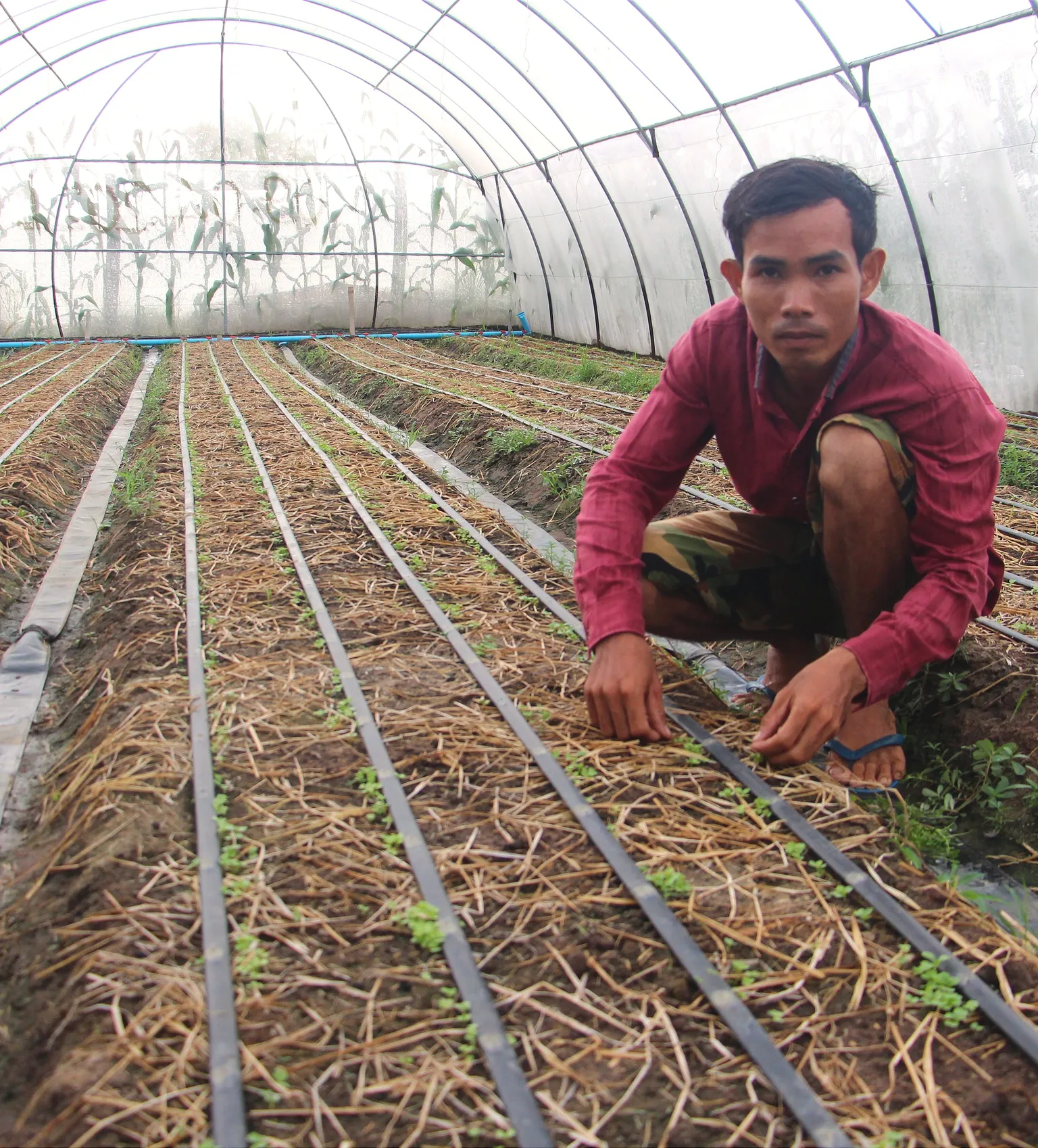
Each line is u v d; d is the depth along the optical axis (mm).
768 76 9133
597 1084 1772
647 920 2178
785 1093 1729
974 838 3115
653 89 10812
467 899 2225
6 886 2512
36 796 3131
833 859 2375
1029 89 7082
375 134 17844
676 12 9117
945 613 2492
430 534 5262
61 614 4734
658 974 2031
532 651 3621
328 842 2410
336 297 18531
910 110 8086
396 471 6758
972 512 2516
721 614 3061
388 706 3125
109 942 2070
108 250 17453
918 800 3307
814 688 2465
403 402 10578
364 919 2162
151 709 3092
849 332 2420
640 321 14023
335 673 3361
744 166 10391
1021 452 6688
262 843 2402
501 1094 1717
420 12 12914
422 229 18469
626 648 2707
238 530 5203
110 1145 1623
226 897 2201
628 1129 1692
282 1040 1815
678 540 2969
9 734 3520
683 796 2629
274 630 3811
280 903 2182
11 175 16594
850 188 2322
